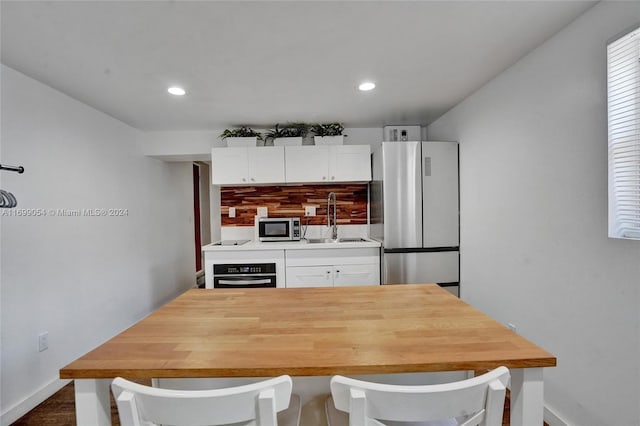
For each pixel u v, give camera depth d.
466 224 2.66
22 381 1.91
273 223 3.30
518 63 1.93
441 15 1.45
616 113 1.32
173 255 4.14
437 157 2.78
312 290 1.52
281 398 0.71
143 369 0.78
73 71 1.96
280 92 2.38
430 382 1.17
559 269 1.64
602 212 1.39
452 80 2.23
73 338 2.34
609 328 1.37
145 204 3.45
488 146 2.29
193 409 0.68
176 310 1.23
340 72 2.06
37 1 1.29
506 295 2.10
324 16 1.45
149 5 1.34
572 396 1.56
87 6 1.33
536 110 1.79
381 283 2.95
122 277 3.00
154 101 2.51
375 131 3.54
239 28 1.53
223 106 2.67
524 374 0.85
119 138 3.02
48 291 2.13
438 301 1.32
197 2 1.33
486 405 0.74
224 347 0.90
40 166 2.09
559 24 1.55
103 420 0.86
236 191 3.65
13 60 1.81
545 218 1.73
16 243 1.90
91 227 2.58
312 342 0.92
